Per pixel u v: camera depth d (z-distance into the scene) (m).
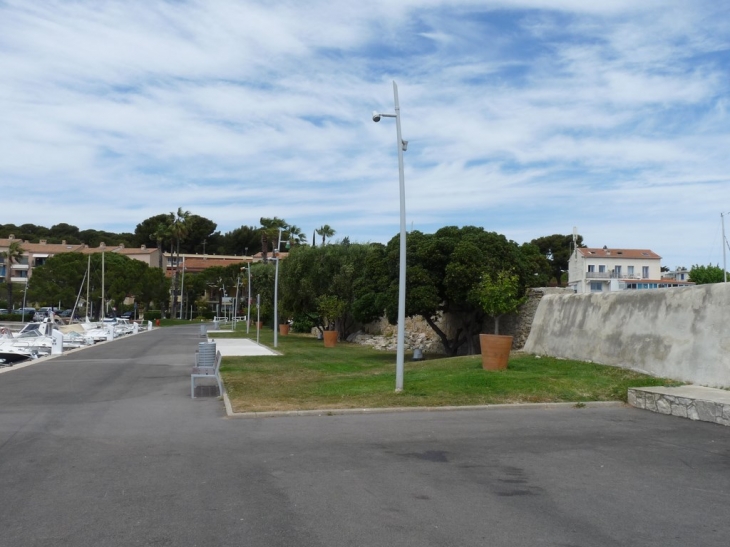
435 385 13.91
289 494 6.36
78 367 21.84
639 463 7.75
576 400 12.70
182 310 97.50
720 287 13.00
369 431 9.81
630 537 5.18
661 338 14.29
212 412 11.81
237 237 128.38
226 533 5.22
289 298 43.75
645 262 67.00
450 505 6.02
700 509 5.94
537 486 6.71
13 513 5.75
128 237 132.12
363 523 5.48
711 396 11.16
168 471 7.27
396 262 26.77
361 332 44.44
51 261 74.69
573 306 18.36
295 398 13.14
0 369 21.02
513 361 17.36
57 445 8.74
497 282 19.14
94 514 5.72
